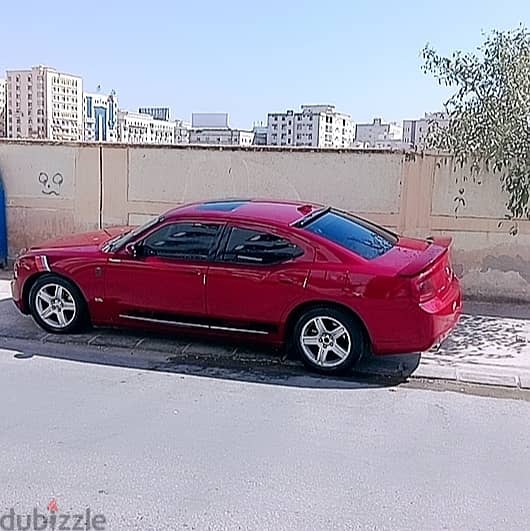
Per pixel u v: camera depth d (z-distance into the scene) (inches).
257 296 230.1
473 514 139.6
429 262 221.9
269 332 233.6
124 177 366.3
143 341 259.1
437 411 197.2
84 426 180.1
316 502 143.3
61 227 381.4
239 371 229.6
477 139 302.2
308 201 343.6
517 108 291.4
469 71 303.9
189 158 355.3
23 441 169.8
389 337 218.1
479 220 324.5
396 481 153.2
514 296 328.8
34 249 269.3
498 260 327.0
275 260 229.1
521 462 163.9
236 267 232.2
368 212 336.8
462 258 330.6
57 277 259.1
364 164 333.1
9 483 148.7
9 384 211.9
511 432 182.5
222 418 188.1
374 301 216.4
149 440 172.1
